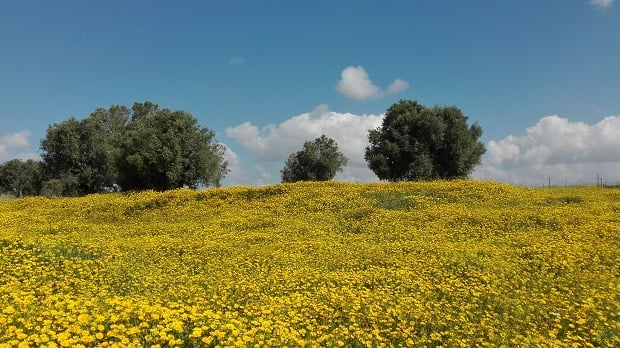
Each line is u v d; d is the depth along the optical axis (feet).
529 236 60.95
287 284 42.57
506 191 98.43
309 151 262.47
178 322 25.49
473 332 30.68
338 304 35.68
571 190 121.29
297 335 28.04
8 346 21.93
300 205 91.15
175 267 51.42
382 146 193.47
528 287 42.34
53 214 98.43
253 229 75.05
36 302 32.01
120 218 91.71
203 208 95.50
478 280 43.73
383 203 88.79
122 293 41.04
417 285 42.19
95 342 24.26
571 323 32.32
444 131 187.01
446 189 98.63
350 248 58.75
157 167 159.43
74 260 51.57
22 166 302.86
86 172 203.92
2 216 93.20
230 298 38.17
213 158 170.50
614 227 61.77
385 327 31.83
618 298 36.42
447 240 62.08
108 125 281.13
